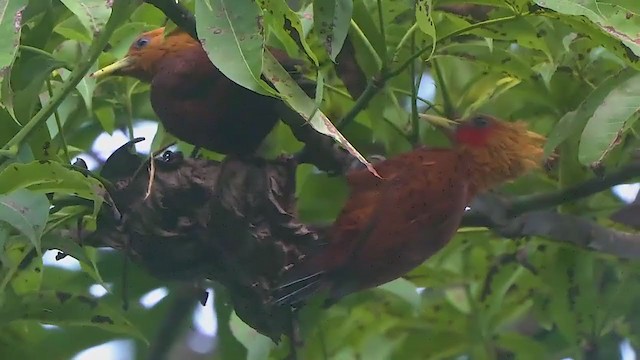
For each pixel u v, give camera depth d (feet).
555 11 17.31
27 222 17.08
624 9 16.24
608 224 24.86
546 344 28.99
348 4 16.81
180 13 19.40
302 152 21.25
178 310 27.20
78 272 26.27
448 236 20.31
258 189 19.72
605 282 25.58
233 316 22.95
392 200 19.86
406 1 21.91
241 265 19.86
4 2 15.88
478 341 25.77
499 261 25.02
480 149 20.95
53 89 22.75
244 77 15.80
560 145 22.30
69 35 21.94
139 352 27.40
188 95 20.89
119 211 20.04
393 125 22.56
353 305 25.68
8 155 17.69
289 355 24.86
